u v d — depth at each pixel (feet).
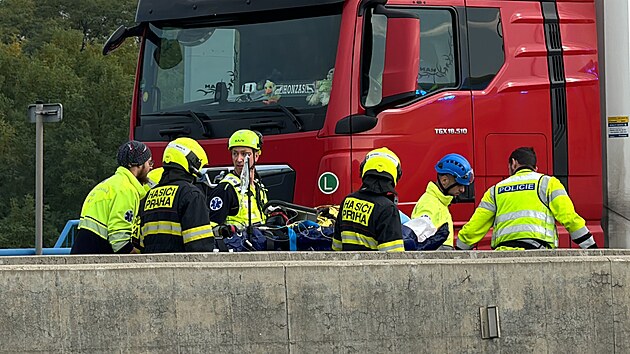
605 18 89.45
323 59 82.74
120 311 48.24
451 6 85.25
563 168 87.30
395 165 61.05
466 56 85.15
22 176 515.09
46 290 47.57
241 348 49.49
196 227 59.36
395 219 59.98
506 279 53.67
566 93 87.71
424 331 52.11
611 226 88.84
